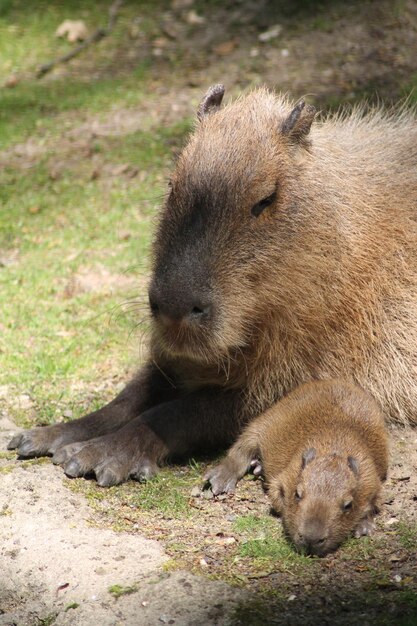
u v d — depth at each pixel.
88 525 8.65
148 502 9.05
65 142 18.50
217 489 9.12
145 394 10.62
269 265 9.23
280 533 8.41
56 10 22.95
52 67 21.11
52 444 9.97
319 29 20.11
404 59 18.64
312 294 9.57
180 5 22.28
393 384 10.27
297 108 9.43
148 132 18.31
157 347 10.36
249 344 9.68
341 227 9.70
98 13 22.64
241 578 7.76
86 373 11.84
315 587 7.62
